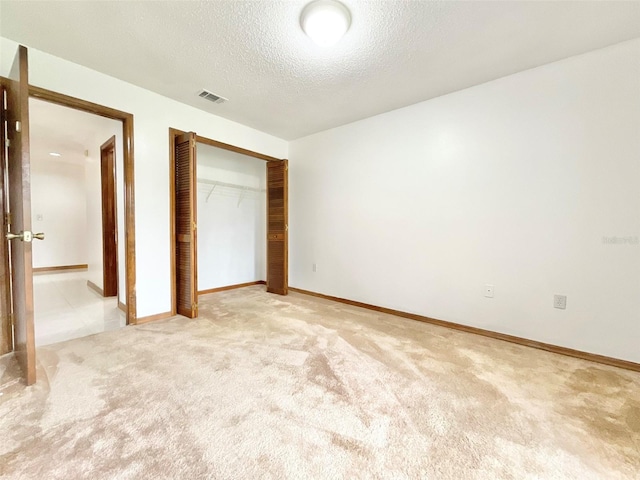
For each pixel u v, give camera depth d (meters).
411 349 2.24
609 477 1.09
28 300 1.62
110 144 3.26
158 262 2.84
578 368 1.96
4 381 1.68
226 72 2.36
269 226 4.14
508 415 1.45
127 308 2.68
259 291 4.29
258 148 3.81
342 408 1.49
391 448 1.22
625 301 1.99
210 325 2.71
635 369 1.94
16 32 1.90
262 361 1.99
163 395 1.57
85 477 1.05
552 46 2.00
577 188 2.14
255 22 1.78
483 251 2.57
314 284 4.01
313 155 3.95
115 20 1.78
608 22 1.76
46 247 5.90
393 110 3.11
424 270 2.94
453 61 2.18
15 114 1.70
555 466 1.14
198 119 3.11
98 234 3.92
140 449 1.19
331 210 3.76
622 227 1.99
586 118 2.09
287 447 1.22
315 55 2.11
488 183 2.53
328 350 2.19
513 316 2.43
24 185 1.59
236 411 1.45
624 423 1.40
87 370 1.83
